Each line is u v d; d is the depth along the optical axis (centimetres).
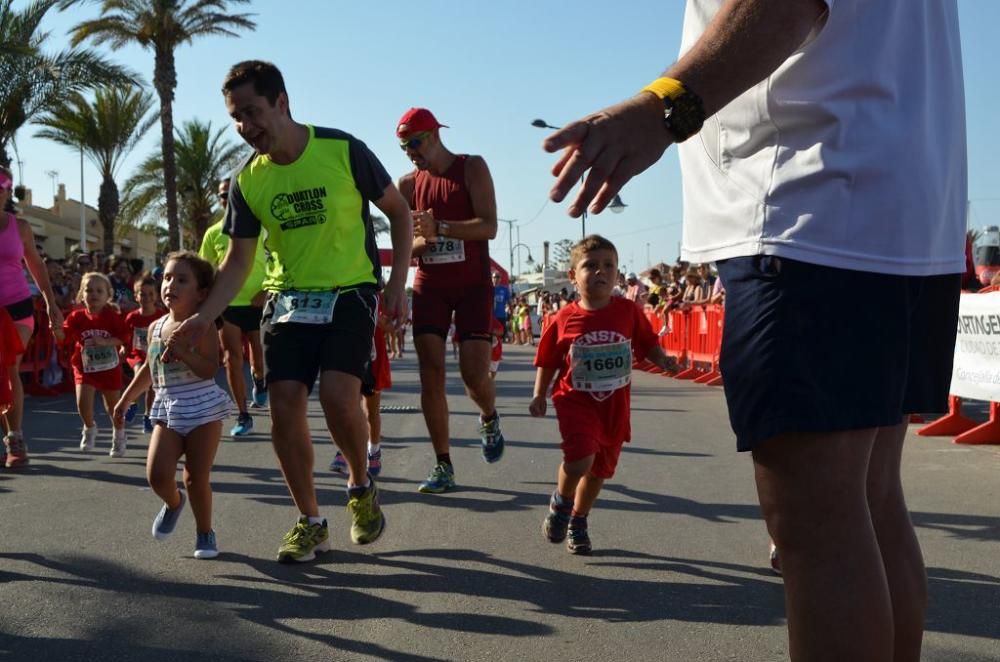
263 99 428
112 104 3059
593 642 338
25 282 670
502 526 506
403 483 625
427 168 589
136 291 853
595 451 451
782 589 397
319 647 334
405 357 2562
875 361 171
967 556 435
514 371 1952
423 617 365
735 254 179
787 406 168
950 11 193
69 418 1032
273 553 456
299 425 438
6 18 2125
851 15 172
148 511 548
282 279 452
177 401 446
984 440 765
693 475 644
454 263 584
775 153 177
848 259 170
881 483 206
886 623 168
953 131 190
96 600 386
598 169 155
